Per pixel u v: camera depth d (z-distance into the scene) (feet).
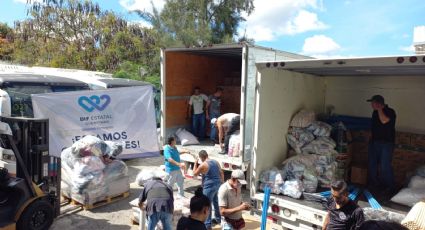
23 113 22.70
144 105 24.98
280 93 18.70
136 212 17.67
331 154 19.10
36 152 16.70
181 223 10.18
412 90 20.61
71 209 19.29
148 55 68.69
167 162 20.06
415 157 20.17
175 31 52.80
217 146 24.31
